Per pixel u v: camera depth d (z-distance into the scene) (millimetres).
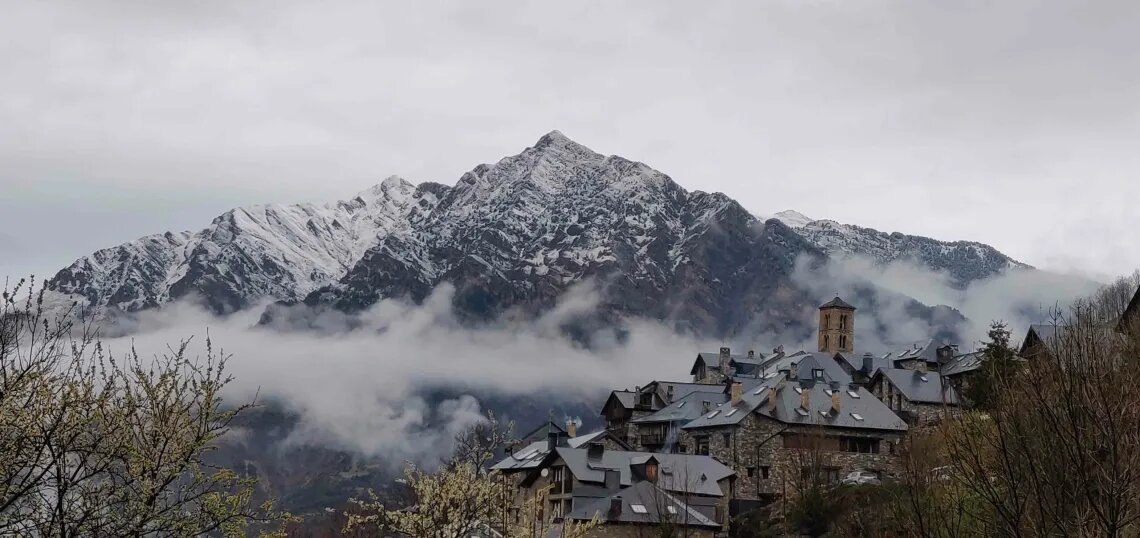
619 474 89562
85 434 22047
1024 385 25281
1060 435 21344
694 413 122250
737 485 105625
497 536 44219
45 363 20938
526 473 102688
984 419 27328
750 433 107062
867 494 72250
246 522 23969
